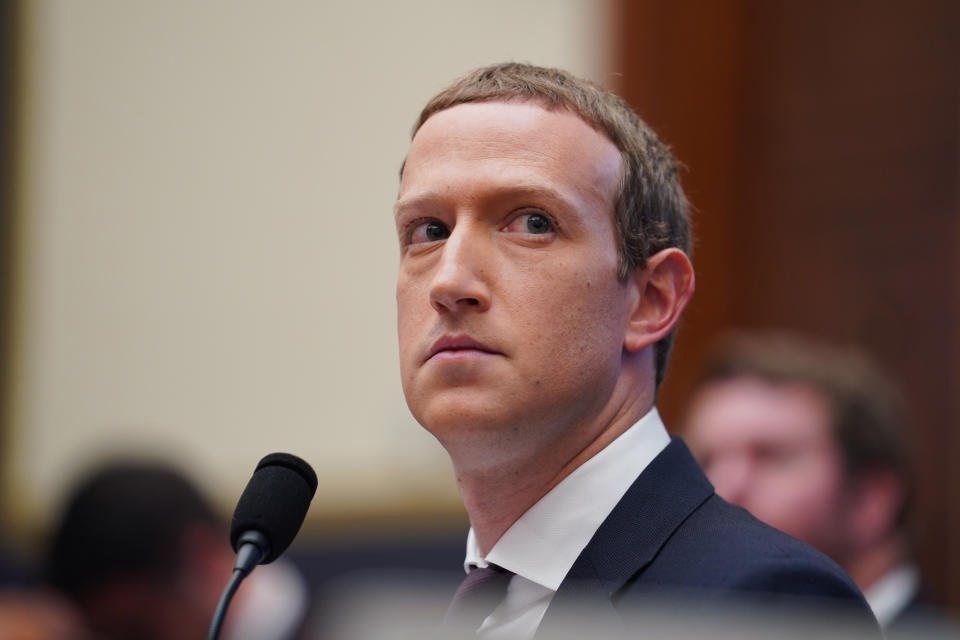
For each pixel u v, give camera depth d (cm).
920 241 546
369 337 596
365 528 574
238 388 589
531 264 182
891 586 327
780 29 597
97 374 573
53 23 573
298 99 605
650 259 198
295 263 600
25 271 561
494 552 189
